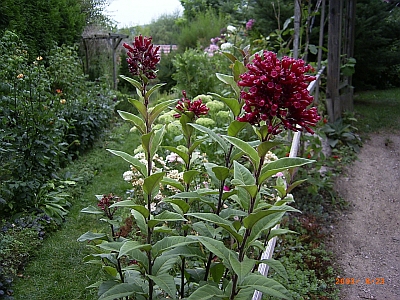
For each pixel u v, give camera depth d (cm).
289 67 143
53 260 378
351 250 389
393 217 451
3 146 442
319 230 412
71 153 652
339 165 584
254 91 143
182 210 183
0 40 605
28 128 469
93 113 737
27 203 452
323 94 769
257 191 142
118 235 221
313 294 318
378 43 1005
